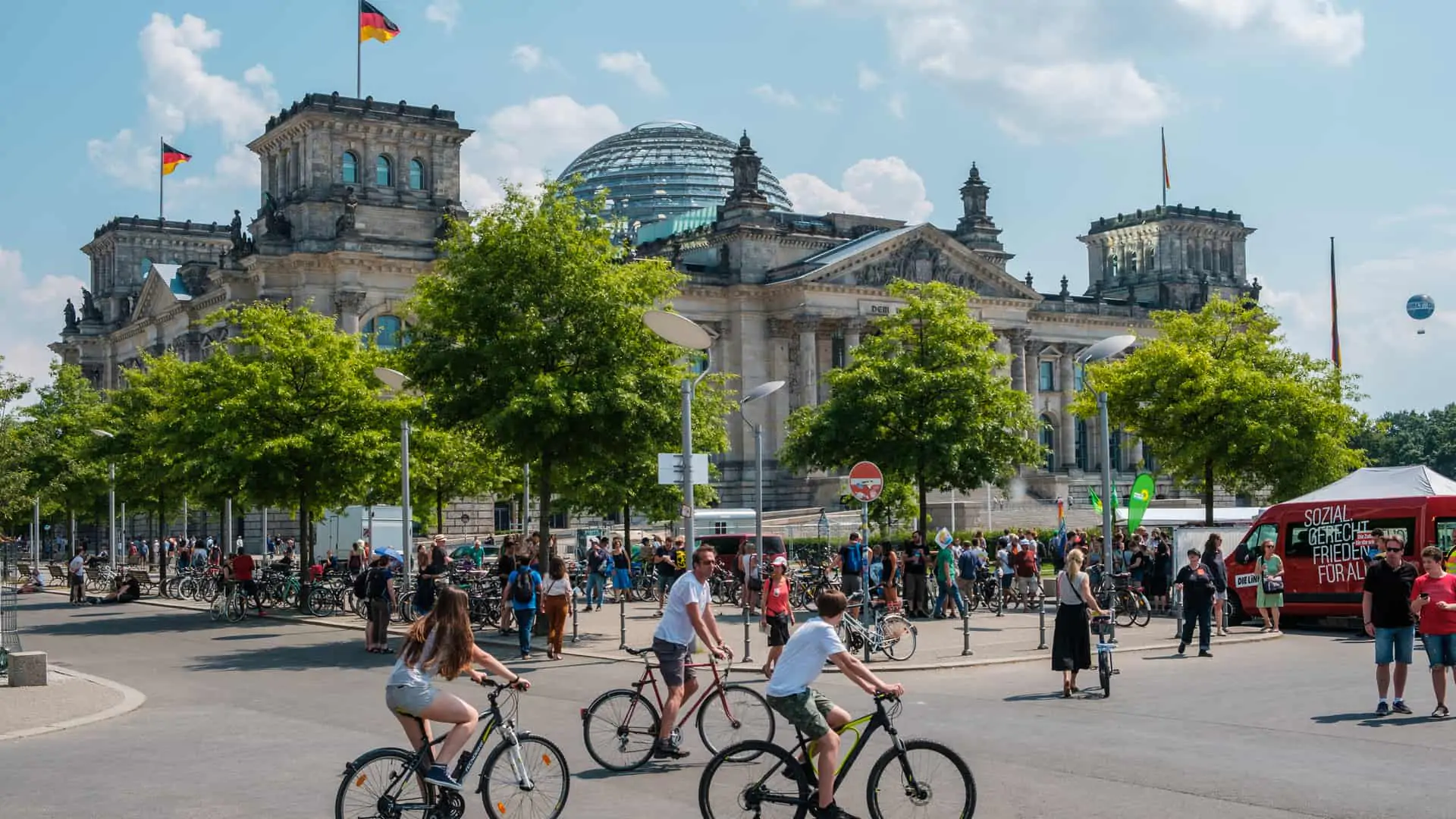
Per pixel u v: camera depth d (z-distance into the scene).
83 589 79.62
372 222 131.38
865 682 18.11
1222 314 89.69
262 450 65.06
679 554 73.88
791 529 120.25
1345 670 38.47
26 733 29.47
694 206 198.25
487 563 83.50
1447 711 29.03
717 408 65.50
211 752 26.66
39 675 37.53
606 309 53.00
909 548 58.88
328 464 67.12
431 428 66.69
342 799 17.92
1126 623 54.75
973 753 25.00
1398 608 29.28
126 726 30.36
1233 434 81.25
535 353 52.06
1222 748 25.52
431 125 135.12
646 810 20.69
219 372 69.31
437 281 54.38
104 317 191.25
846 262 150.12
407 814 18.14
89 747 27.56
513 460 53.31
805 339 149.25
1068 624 32.94
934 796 18.14
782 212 193.00
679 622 24.31
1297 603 52.94
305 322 71.88
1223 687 34.59
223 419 66.88
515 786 19.09
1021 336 163.50
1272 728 27.84
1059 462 177.38
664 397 52.75
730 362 153.62
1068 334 178.50
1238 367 82.56
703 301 152.62
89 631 58.69
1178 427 83.06
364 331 129.75
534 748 19.31
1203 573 42.66
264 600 67.94
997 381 76.88
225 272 131.75
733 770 18.45
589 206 56.25
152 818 20.69
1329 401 83.38
